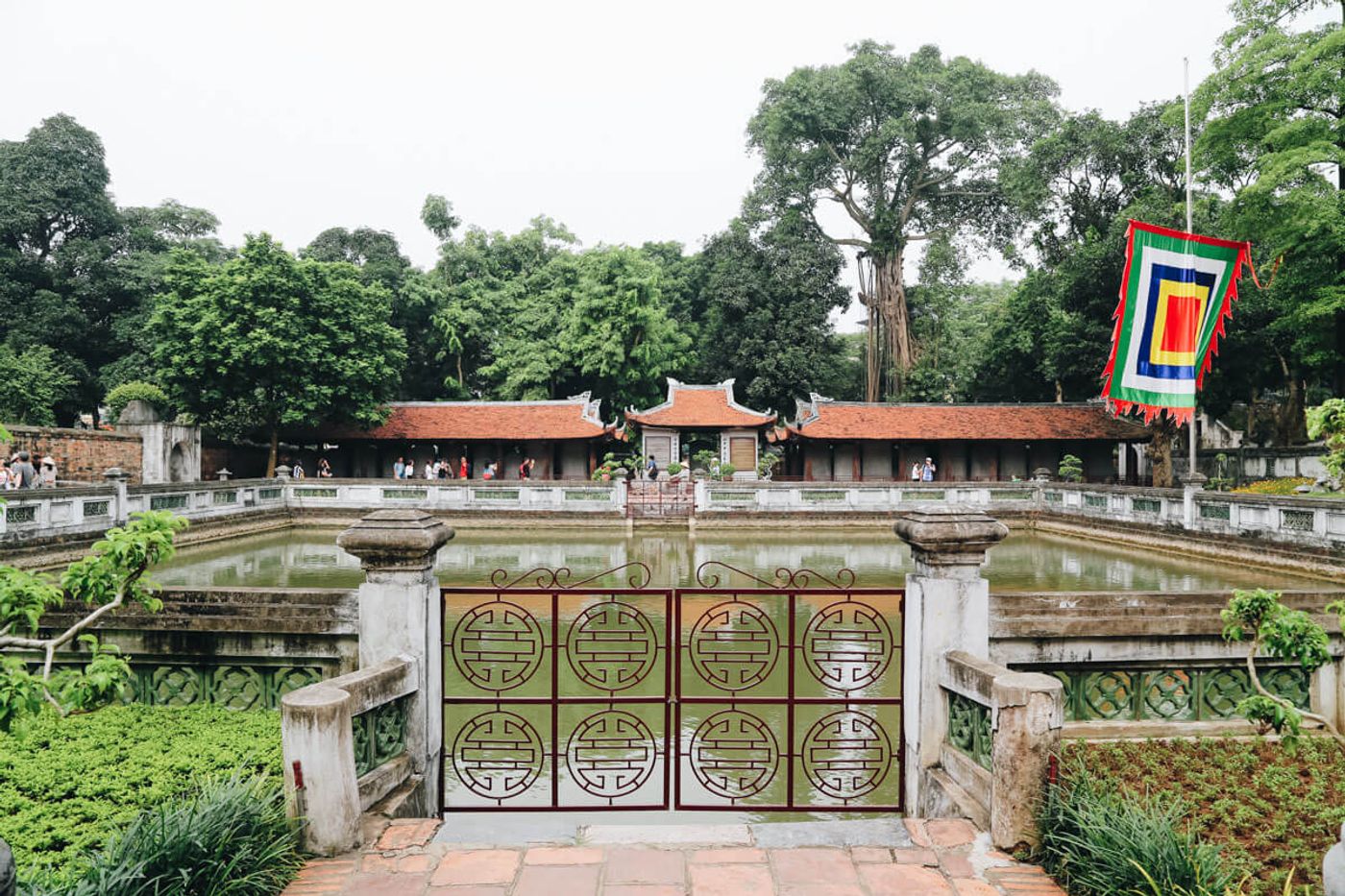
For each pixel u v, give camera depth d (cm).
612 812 704
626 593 591
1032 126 3666
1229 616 494
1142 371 1714
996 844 445
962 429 3528
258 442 3559
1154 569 1927
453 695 968
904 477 3653
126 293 3806
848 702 588
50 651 372
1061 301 3125
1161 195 2805
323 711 433
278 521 2859
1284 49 2097
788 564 2089
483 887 405
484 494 2952
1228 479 3078
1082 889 394
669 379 3862
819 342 4334
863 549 2411
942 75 4028
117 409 2950
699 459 3975
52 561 1773
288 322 3014
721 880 416
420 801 541
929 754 558
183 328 3009
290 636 597
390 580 559
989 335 3838
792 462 3888
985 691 488
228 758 496
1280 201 2195
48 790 461
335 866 423
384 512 565
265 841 409
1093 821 405
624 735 865
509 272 4747
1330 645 612
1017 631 595
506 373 4322
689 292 4906
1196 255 1698
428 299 4278
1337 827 470
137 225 4119
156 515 404
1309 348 2569
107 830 417
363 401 3291
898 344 4256
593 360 4075
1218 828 478
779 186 4316
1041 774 438
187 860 366
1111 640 604
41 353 3197
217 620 599
